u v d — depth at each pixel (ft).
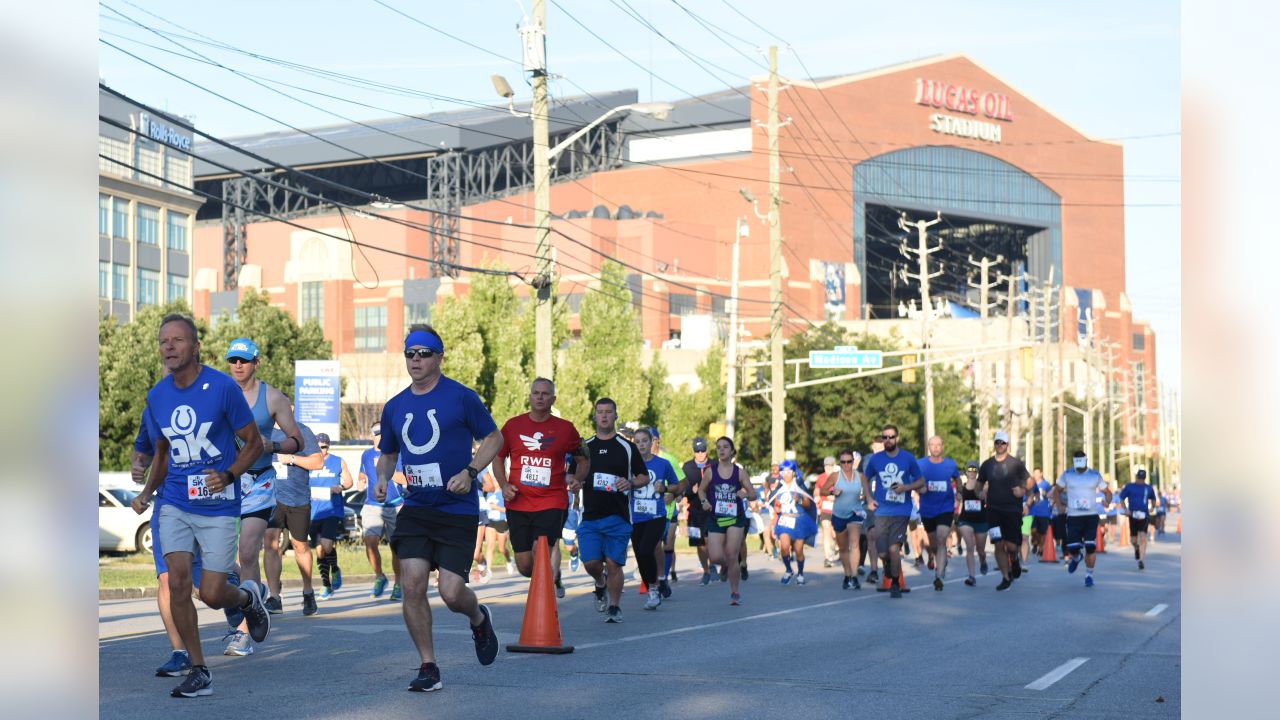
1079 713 26.13
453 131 425.69
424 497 27.17
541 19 88.69
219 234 449.06
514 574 74.02
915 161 439.63
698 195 406.21
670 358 290.76
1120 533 135.13
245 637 33.53
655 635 41.22
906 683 30.37
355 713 24.23
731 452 55.67
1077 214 488.02
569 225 377.30
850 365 135.03
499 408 162.50
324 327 391.65
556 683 29.12
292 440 33.40
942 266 497.46
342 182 462.19
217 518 25.49
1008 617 49.32
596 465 44.93
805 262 401.90
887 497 60.23
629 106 87.56
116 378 151.84
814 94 411.34
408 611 27.32
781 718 24.93
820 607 53.78
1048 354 229.86
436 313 161.99
